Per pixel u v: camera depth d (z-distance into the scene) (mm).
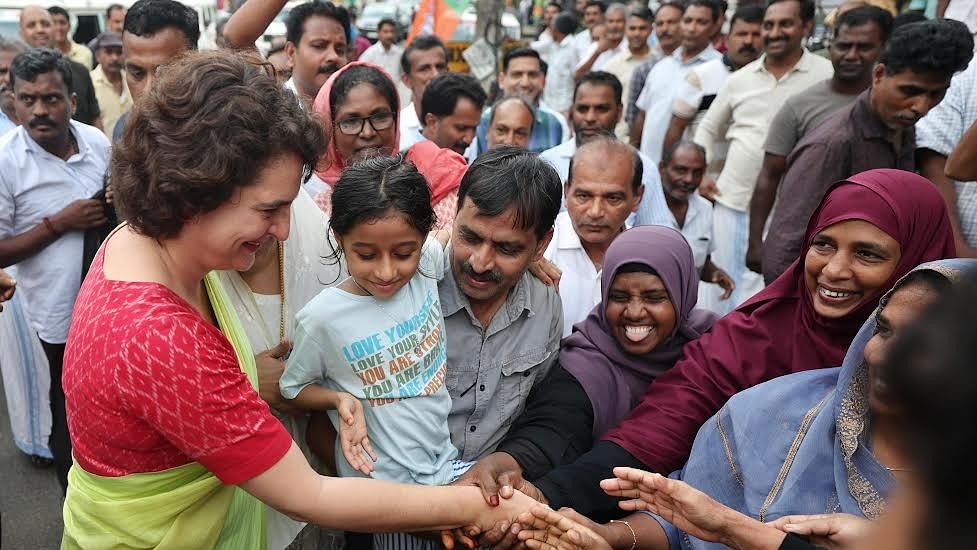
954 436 619
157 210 1186
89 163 3037
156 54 2619
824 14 7348
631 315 1980
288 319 1873
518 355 1912
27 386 3412
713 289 4047
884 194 1731
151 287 1262
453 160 2723
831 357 1840
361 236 1544
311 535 1982
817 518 1408
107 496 1335
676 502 1471
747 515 1615
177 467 1347
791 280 1939
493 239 1722
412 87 4727
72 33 8828
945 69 2604
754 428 1677
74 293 2910
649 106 5500
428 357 1719
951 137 2910
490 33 7840
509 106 3688
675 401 1915
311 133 1240
